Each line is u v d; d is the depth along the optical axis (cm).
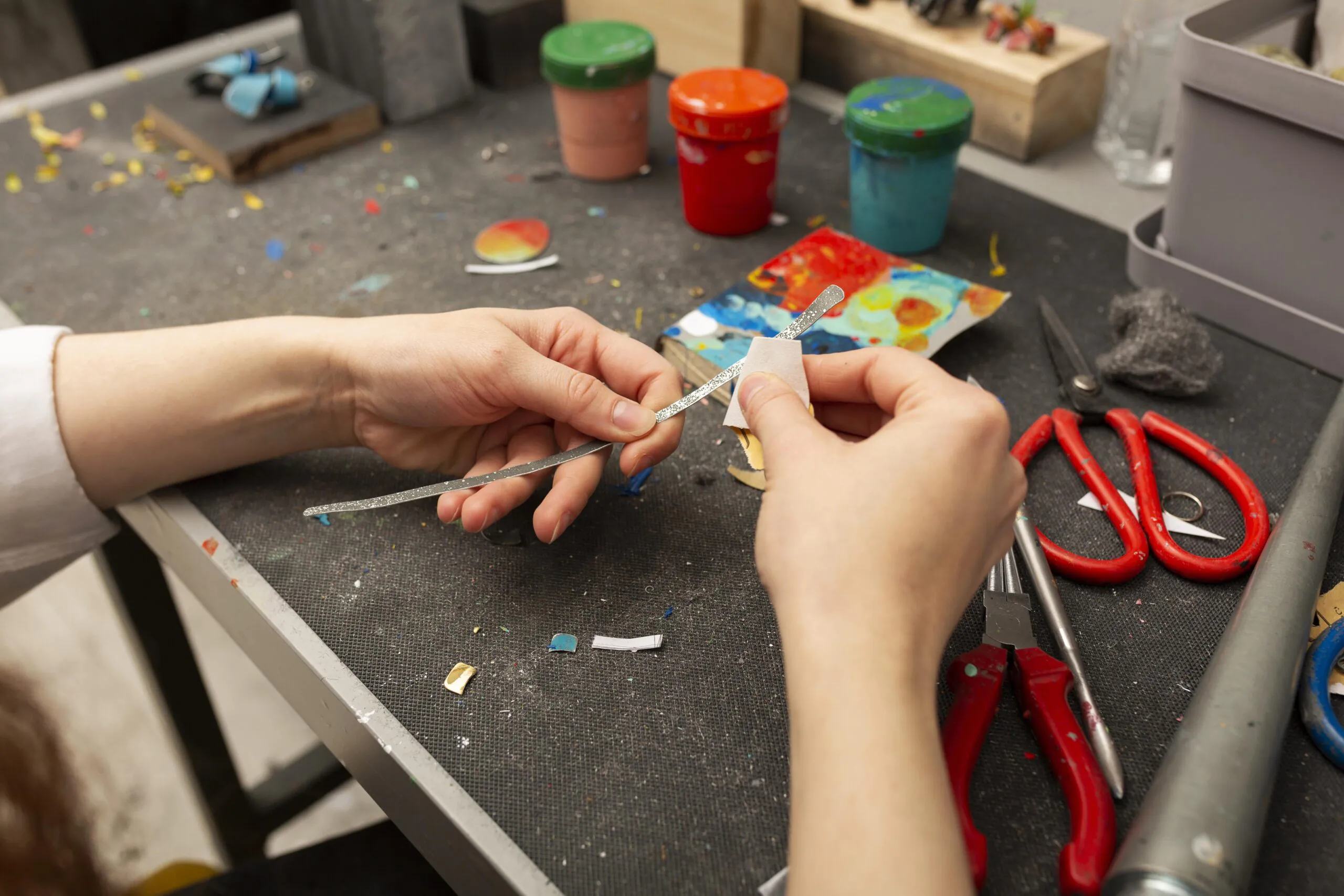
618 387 59
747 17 95
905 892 32
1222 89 61
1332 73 62
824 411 54
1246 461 60
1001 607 50
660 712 48
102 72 112
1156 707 48
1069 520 57
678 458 62
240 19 172
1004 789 45
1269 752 38
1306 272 64
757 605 53
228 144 92
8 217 90
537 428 60
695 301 76
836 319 69
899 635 37
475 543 57
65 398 58
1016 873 42
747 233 84
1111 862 40
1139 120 88
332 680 50
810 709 36
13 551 60
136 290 80
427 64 101
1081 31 94
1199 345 64
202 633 153
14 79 158
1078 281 76
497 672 50
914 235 79
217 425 59
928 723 37
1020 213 84
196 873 85
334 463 63
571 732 48
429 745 47
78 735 127
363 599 54
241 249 85
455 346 55
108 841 124
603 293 77
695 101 77
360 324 58
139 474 60
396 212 89
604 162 91
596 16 109
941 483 41
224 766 103
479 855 44
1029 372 68
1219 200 66
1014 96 88
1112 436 63
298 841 133
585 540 57
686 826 44
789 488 42
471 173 94
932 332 68
